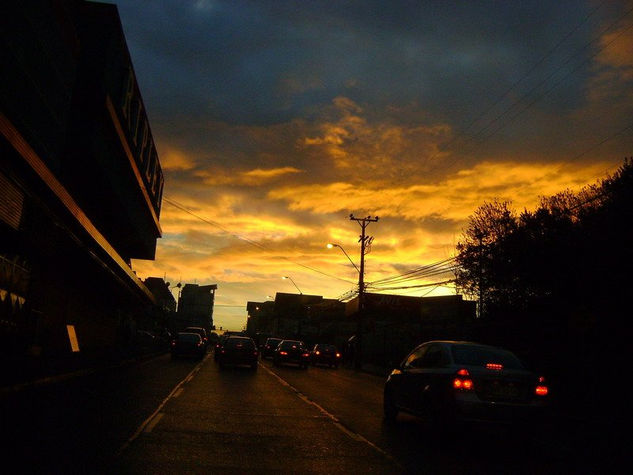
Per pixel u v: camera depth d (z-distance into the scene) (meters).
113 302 41.53
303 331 92.75
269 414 13.05
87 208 34.28
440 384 10.40
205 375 23.95
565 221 22.56
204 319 116.62
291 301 110.75
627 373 18.77
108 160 29.42
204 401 14.74
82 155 26.14
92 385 17.42
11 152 13.40
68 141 25.80
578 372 20.72
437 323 41.59
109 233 41.47
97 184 30.17
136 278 36.56
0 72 15.56
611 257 19.53
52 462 7.33
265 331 131.12
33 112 18.38
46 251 19.72
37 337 23.66
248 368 31.06
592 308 20.47
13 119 16.88
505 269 25.05
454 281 28.22
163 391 16.69
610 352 19.69
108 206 34.41
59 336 27.17
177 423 10.95
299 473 7.52
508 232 25.20
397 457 8.89
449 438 10.97
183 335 37.22
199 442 9.21
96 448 8.30
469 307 38.75
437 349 11.59
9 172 13.91
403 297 64.25
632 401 17.91
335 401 16.77
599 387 19.52
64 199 18.08
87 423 10.41
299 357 36.22
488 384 10.04
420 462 8.61
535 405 10.02
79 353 20.72
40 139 19.25
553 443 11.50
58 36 20.00
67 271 27.44
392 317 63.19
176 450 8.48
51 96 19.89
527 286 24.33
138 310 54.22
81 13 27.02
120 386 17.58
